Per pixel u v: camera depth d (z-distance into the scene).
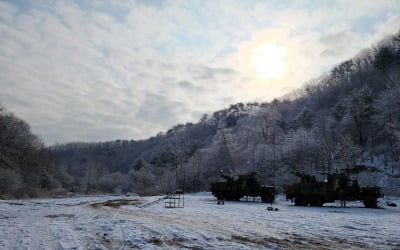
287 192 32.06
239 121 161.38
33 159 72.56
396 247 9.98
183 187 83.44
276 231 13.04
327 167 66.00
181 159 106.50
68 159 175.75
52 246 9.66
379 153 67.19
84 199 39.03
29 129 82.75
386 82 88.06
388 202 29.61
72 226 13.88
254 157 78.88
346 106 85.69
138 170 126.69
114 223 14.89
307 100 130.00
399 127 61.59
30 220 16.19
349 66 132.62
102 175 126.62
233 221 16.36
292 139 79.12
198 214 20.16
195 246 9.82
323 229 13.66
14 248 9.40
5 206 26.06
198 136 171.00
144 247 9.59
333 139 74.38
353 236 11.94
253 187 37.34
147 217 18.06
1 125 69.06
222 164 86.88
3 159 60.12
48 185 71.75
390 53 103.25
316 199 29.20
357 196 27.73
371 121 75.50
